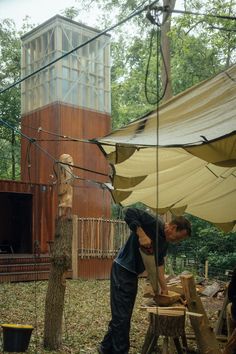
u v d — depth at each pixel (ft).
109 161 16.85
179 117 16.15
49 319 19.47
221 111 15.34
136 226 15.80
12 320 25.89
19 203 51.72
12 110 69.87
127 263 16.39
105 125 50.39
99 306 31.35
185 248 57.77
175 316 15.70
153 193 22.54
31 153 49.16
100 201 48.73
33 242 46.93
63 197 20.43
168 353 16.14
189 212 25.84
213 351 16.37
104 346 16.56
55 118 47.39
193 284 16.72
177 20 47.11
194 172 20.29
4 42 70.18
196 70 65.00
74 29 49.08
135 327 24.35
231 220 26.89
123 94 82.23
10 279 41.55
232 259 51.70
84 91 49.37
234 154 13.58
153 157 17.74
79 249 45.57
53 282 19.61
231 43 48.03
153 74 67.62
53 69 48.16
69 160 21.97
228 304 19.40
